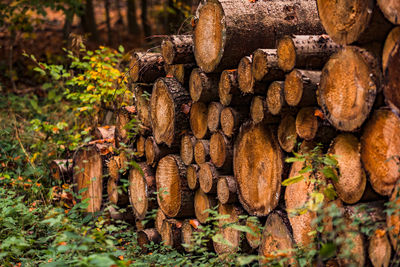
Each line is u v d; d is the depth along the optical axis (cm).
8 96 850
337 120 261
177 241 422
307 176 296
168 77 427
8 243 297
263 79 309
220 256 331
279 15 350
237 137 356
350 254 245
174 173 426
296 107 289
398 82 223
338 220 231
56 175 570
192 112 407
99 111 628
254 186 344
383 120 237
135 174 474
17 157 574
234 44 341
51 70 618
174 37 394
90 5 1223
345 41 255
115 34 1341
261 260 322
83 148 528
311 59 287
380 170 242
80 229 295
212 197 394
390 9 223
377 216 248
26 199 508
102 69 605
